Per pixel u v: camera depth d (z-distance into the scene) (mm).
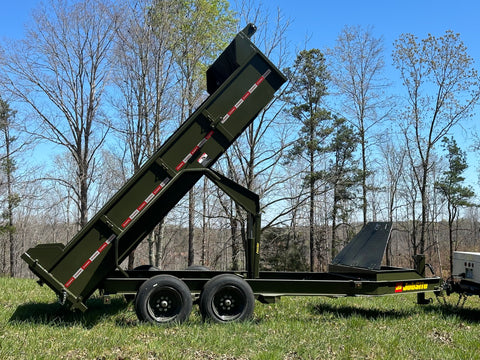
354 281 7629
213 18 20453
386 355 5645
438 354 5805
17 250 43812
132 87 20344
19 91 21312
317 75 30016
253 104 7680
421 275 8172
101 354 5266
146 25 19141
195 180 7828
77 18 21547
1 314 7379
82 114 22547
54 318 7258
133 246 7703
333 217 32281
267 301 7375
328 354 5621
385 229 8320
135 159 20812
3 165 28219
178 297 6930
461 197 35062
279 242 26000
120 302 8852
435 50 28109
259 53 7707
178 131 7371
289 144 21516
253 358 5250
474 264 9094
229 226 22828
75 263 6949
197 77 20109
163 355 5258
